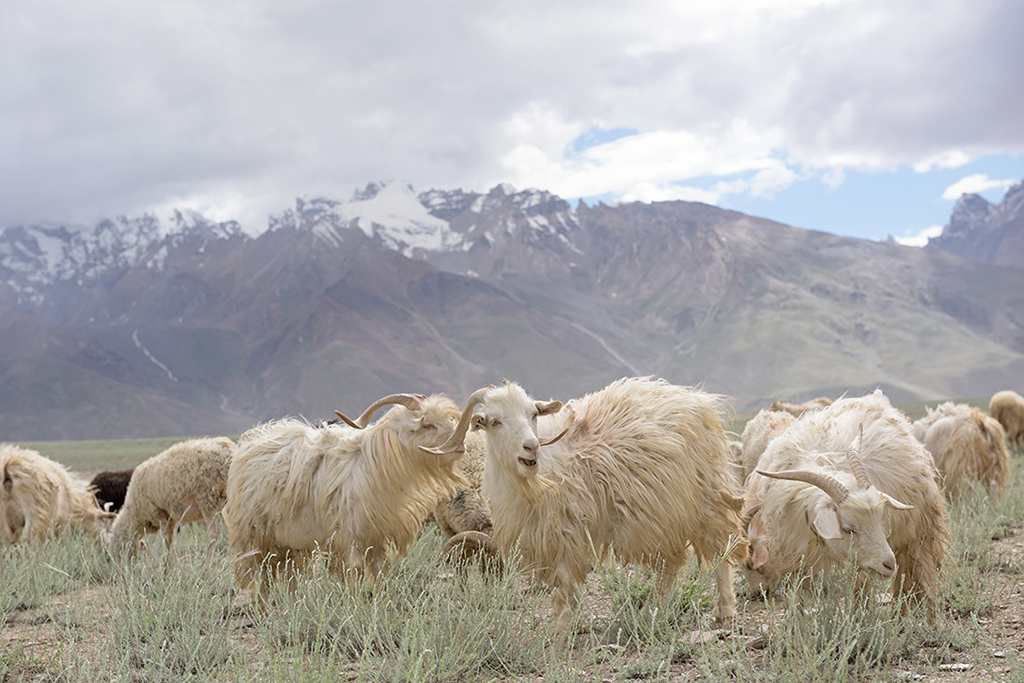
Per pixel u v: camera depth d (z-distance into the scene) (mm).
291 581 8094
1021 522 10344
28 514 11016
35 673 5980
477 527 8859
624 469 7051
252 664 5859
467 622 6023
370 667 5527
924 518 6512
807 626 5574
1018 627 6027
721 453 7641
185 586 7559
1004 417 20656
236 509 8336
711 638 6051
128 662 5887
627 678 5543
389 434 7906
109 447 81688
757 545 7461
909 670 5348
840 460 6434
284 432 8453
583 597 6574
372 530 7844
